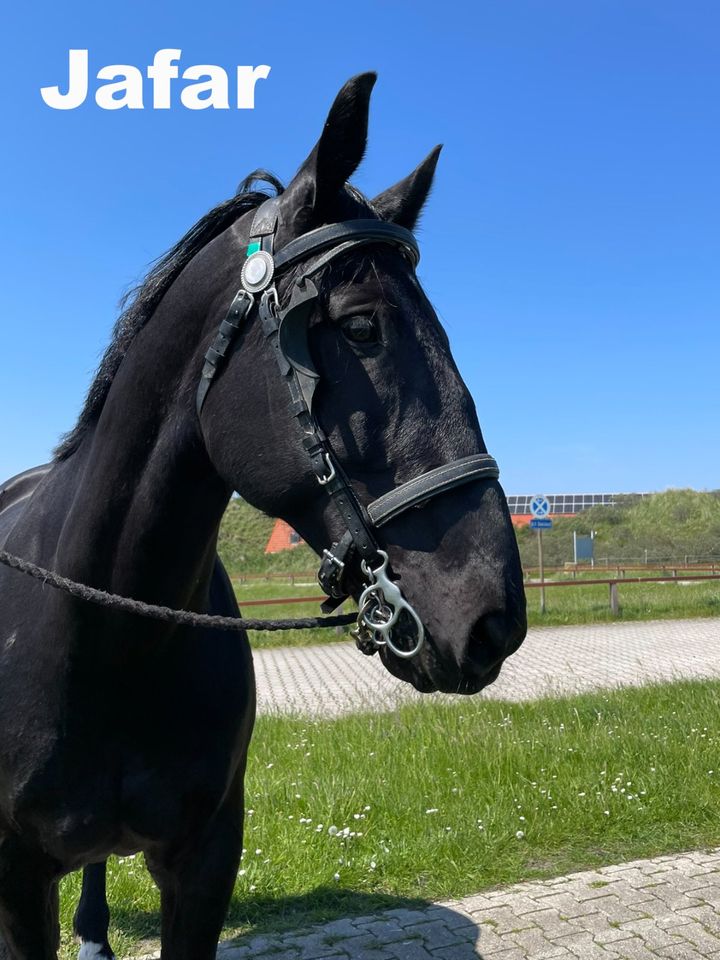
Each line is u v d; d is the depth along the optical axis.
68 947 3.34
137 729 1.92
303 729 6.39
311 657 12.47
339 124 1.57
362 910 3.62
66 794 1.92
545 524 16.70
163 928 2.15
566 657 11.29
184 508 1.83
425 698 7.82
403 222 1.86
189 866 2.06
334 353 1.53
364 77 1.55
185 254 1.88
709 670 9.83
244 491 1.65
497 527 1.45
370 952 3.24
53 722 1.90
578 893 3.70
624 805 4.52
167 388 1.80
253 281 1.64
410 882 3.86
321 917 3.55
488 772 5.04
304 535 1.65
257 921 3.54
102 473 1.88
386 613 1.48
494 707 6.94
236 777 2.12
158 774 1.94
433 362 1.54
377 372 1.51
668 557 31.16
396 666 1.54
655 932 3.33
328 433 1.53
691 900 3.61
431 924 3.45
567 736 5.69
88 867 3.18
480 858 4.01
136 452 1.83
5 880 2.04
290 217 1.66
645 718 6.29
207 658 2.04
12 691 1.96
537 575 26.12
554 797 4.64
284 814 4.52
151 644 1.85
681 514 36.47
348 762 5.30
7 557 1.85
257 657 12.59
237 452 1.64
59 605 1.88
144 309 1.90
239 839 2.11
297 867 3.93
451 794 4.73
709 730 5.80
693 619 15.80
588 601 17.94
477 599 1.40
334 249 1.57
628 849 4.17
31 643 1.96
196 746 1.98
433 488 1.46
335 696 8.91
